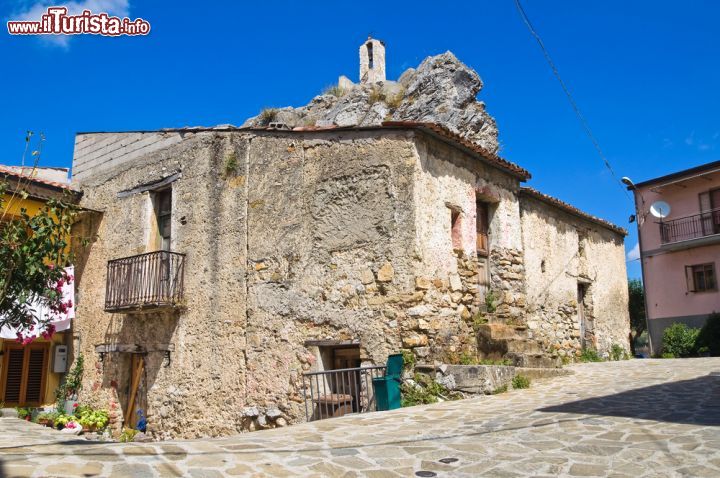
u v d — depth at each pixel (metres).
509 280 11.31
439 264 9.20
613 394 7.66
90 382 12.38
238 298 10.25
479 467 4.27
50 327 6.57
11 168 13.12
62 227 6.45
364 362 8.71
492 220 11.43
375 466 4.33
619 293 17.34
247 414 9.60
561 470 4.13
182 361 10.76
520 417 6.18
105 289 12.62
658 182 21.42
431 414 6.76
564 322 13.98
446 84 22.38
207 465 4.12
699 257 20.59
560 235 14.46
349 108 23.61
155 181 12.12
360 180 9.30
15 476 3.46
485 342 9.70
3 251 5.75
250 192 10.52
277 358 9.57
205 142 11.36
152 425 10.93
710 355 18.19
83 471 3.70
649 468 4.07
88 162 13.86
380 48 36.34
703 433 4.94
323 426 6.14
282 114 24.48
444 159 9.82
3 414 11.47
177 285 11.02
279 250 9.93
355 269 9.09
